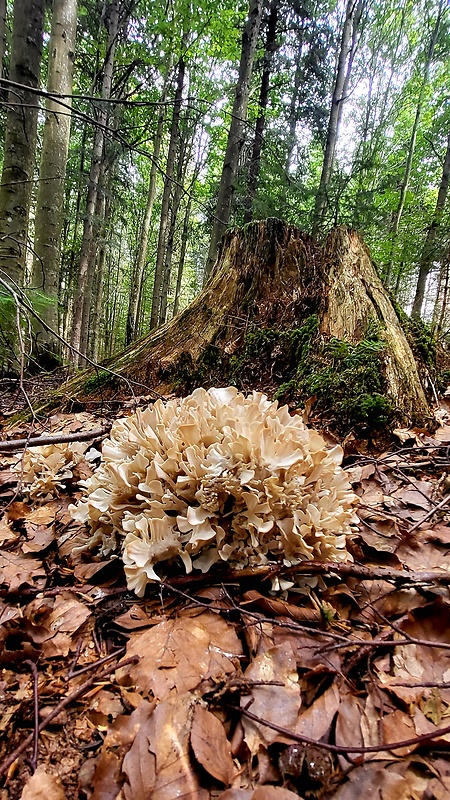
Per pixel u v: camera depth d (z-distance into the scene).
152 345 4.90
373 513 2.26
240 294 4.55
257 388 4.02
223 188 8.33
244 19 10.49
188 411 2.05
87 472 2.87
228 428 1.81
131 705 1.18
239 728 1.12
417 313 12.32
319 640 1.41
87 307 13.48
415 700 1.22
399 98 17.77
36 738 1.07
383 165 14.23
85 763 1.05
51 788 0.99
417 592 1.64
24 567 1.88
